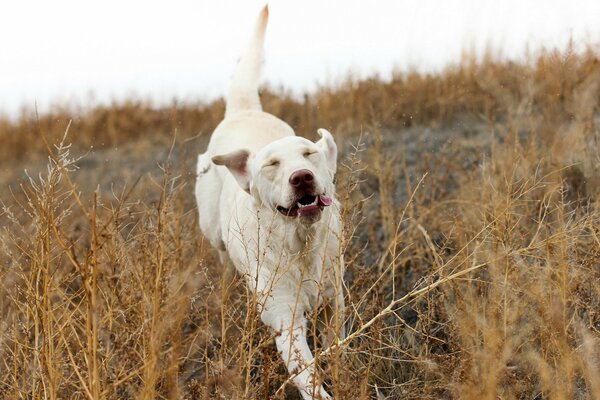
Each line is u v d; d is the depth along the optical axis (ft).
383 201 17.22
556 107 21.25
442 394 10.87
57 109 44.34
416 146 25.70
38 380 9.82
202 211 16.76
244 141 16.15
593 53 23.81
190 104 39.60
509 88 26.03
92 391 8.72
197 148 33.24
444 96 30.42
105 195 21.54
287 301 12.46
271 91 34.58
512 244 10.99
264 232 12.73
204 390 9.77
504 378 9.55
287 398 12.48
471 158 20.88
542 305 9.93
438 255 11.96
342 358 10.36
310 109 32.78
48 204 9.28
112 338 10.32
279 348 11.68
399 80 32.76
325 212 12.55
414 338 12.16
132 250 11.22
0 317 11.57
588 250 11.79
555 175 14.61
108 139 41.29
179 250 11.32
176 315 9.58
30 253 10.49
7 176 34.86
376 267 15.65
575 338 10.05
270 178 12.17
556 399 9.12
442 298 11.80
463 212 15.93
